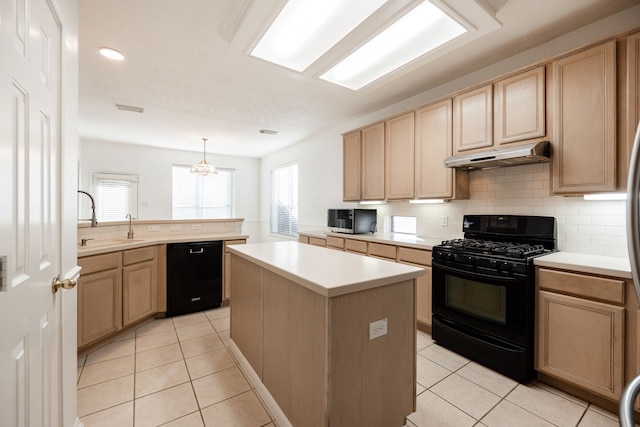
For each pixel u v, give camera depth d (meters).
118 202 5.79
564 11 1.92
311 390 1.32
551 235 2.25
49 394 1.10
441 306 2.46
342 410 1.26
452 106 2.68
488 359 2.12
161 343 2.51
